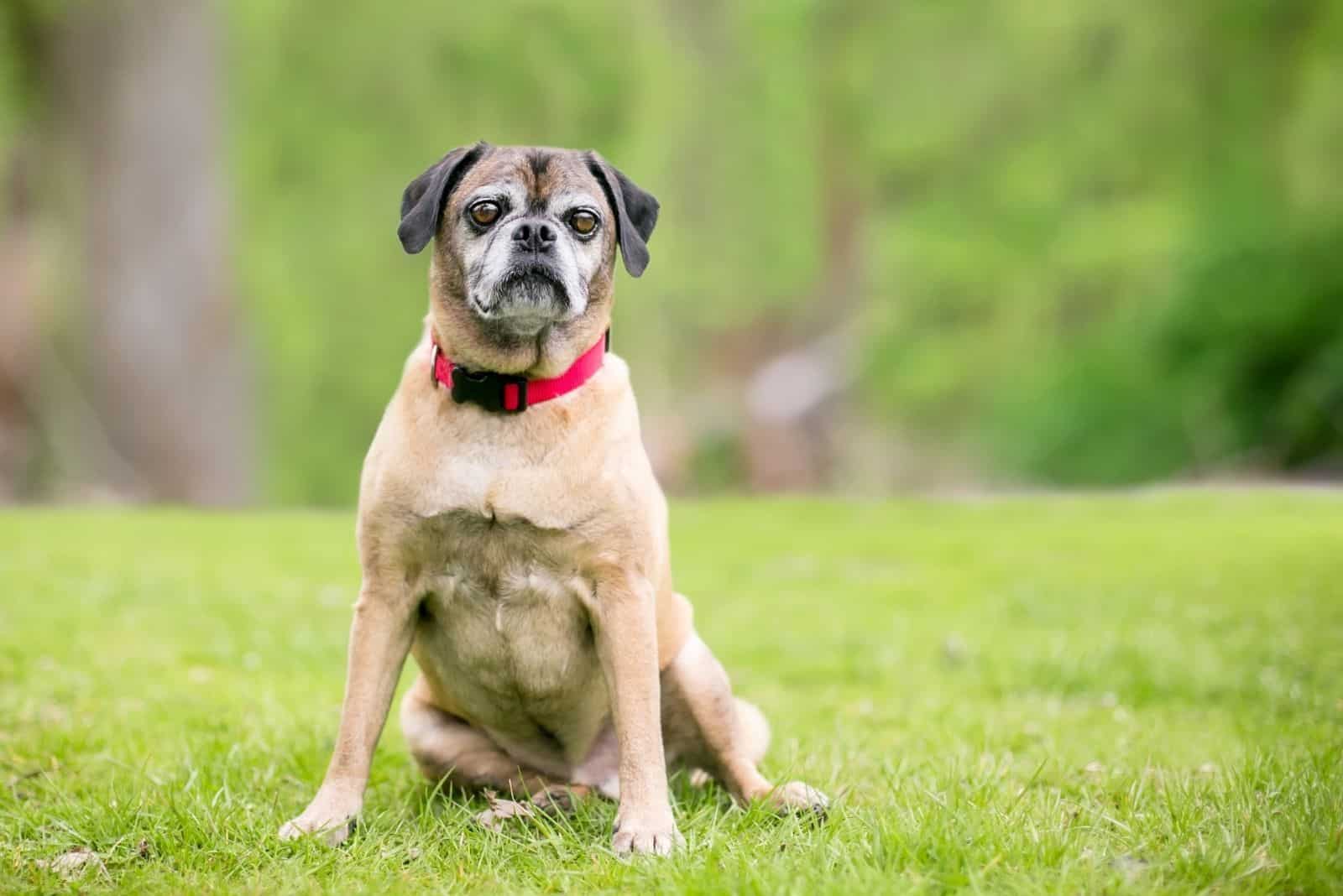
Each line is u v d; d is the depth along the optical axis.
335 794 4.27
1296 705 6.19
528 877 3.84
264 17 20.16
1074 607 9.17
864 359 30.06
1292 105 22.23
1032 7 26.02
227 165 19.23
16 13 18.28
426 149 20.91
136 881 3.75
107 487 18.67
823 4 28.83
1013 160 28.45
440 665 4.61
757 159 29.66
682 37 29.78
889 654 7.86
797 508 16.61
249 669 7.20
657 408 31.50
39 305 21.67
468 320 4.41
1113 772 4.88
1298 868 3.58
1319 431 21.00
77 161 18.80
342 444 26.33
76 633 7.74
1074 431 25.95
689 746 4.88
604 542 4.33
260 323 22.62
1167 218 26.23
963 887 3.54
